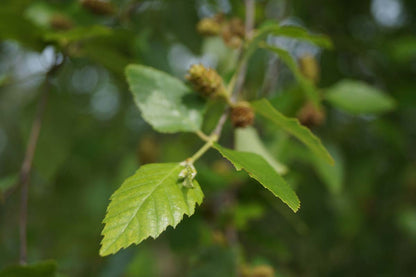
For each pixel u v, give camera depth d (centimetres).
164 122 41
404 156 79
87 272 83
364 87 56
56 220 93
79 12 57
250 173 37
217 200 54
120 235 35
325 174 58
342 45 75
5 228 96
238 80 45
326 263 84
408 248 83
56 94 56
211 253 50
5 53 83
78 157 83
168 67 56
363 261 83
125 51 55
